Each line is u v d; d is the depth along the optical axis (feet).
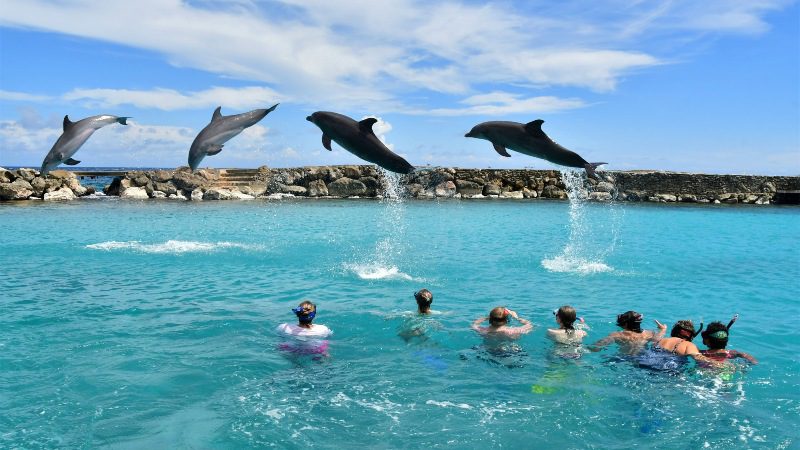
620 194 136.67
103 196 131.23
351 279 40.11
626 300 34.65
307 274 41.78
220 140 23.88
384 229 72.13
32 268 43.52
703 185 132.87
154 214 90.38
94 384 19.77
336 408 17.95
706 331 22.57
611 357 22.86
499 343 24.59
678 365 21.53
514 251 54.44
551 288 37.83
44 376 20.49
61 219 81.05
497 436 16.10
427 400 18.62
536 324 28.30
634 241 63.41
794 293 36.91
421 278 40.70
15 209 97.09
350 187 135.95
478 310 31.40
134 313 29.76
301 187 137.59
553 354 23.22
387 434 16.20
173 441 15.71
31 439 15.76
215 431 16.29
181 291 35.55
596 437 16.12
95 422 16.87
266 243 57.98
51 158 25.41
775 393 19.39
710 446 15.60
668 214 99.35
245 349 23.76
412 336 25.77
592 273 43.45
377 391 19.35
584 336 25.20
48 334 25.75
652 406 18.20
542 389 19.54
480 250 55.01
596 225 80.02
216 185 136.67
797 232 73.41
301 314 25.44
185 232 67.21
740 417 17.48
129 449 15.25
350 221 81.97
